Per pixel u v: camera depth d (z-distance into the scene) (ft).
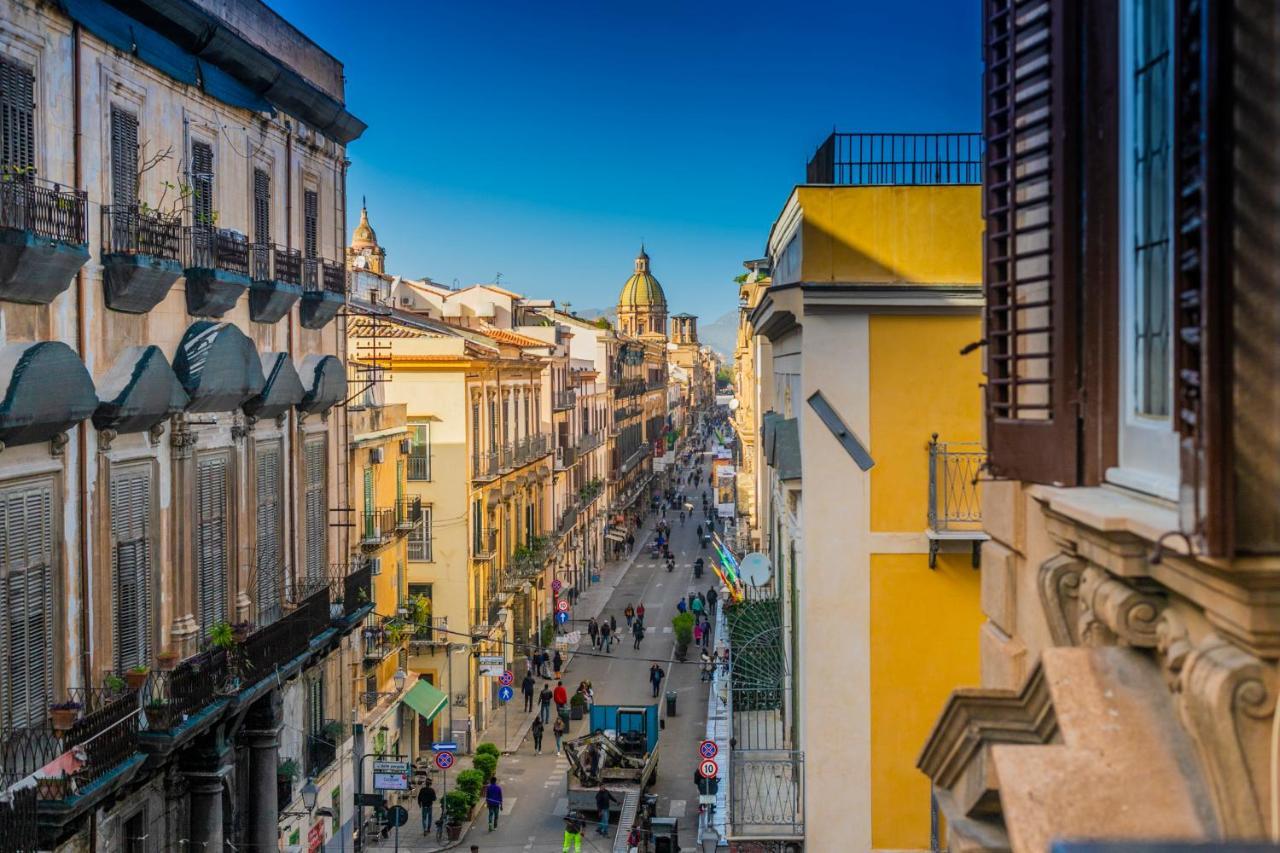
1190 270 11.38
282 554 78.13
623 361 314.96
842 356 44.39
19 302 49.21
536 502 183.93
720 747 97.25
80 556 53.98
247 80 70.85
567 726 135.23
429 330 142.00
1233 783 10.86
